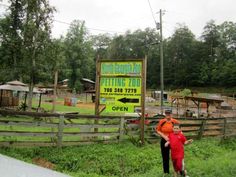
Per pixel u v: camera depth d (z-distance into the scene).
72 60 101.00
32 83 33.84
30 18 34.22
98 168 11.20
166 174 10.09
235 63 126.38
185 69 134.25
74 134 12.88
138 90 15.41
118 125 14.49
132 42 147.75
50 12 34.69
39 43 33.81
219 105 46.16
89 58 103.19
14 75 36.59
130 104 15.52
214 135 19.81
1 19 35.03
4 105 37.88
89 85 104.25
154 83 138.12
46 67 33.94
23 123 11.33
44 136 11.96
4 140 12.02
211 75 129.00
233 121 21.23
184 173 9.66
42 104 51.53
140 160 12.50
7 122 10.96
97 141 13.73
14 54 34.44
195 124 18.34
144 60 15.32
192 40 144.62
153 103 69.94
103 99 15.95
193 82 132.25
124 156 12.52
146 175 10.30
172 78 136.12
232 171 10.15
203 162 12.13
